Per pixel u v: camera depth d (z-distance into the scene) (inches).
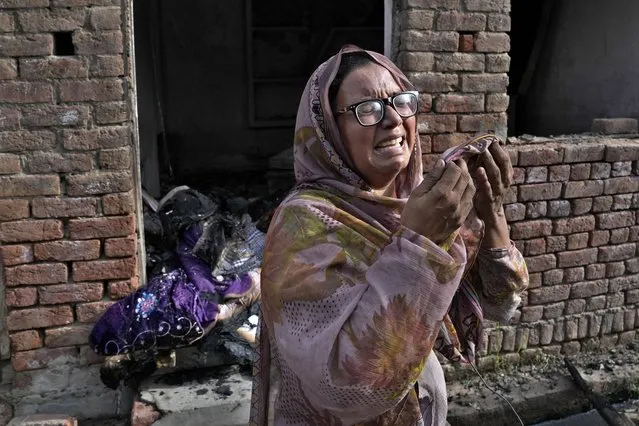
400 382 44.5
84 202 115.8
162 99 299.4
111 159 115.6
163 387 122.8
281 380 56.2
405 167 61.2
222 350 125.1
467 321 65.2
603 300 149.6
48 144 113.3
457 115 130.6
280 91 320.5
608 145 141.6
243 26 304.0
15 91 110.8
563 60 203.5
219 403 118.2
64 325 119.6
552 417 134.9
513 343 143.3
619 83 176.7
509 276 62.9
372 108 52.9
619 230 147.3
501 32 129.9
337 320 44.5
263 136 317.7
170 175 281.6
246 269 133.5
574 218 142.3
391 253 44.6
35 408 121.6
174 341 116.4
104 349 114.0
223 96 308.7
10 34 109.4
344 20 325.4
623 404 138.2
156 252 137.4
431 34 125.5
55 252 116.4
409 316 43.3
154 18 284.5
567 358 146.9
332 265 47.1
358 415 47.3
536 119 220.8
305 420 53.6
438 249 43.9
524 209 137.4
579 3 194.2
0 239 114.3
